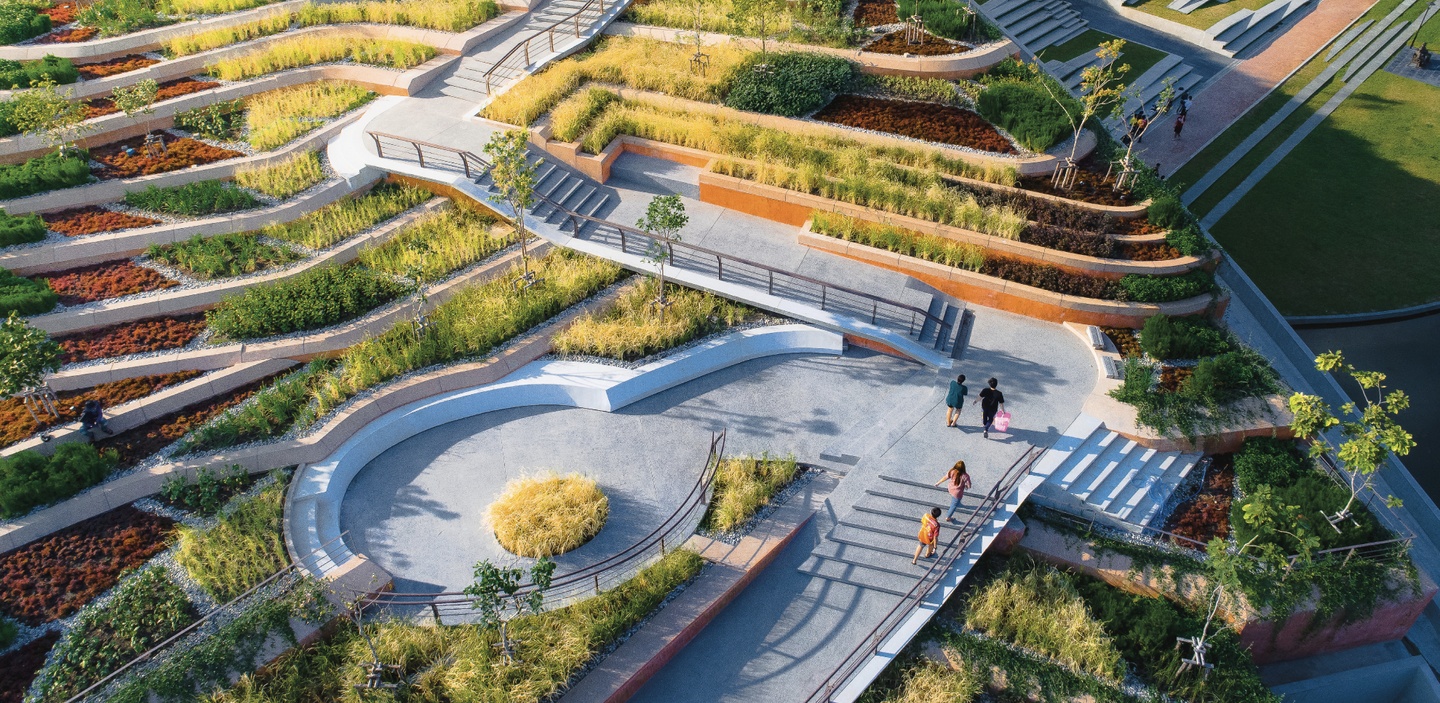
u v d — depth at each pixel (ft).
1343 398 78.33
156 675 49.06
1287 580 57.72
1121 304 72.74
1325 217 100.58
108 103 87.61
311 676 50.96
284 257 73.61
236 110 89.15
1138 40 130.93
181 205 75.66
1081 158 84.99
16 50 91.35
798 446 65.77
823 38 97.04
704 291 75.36
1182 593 58.44
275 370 67.15
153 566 54.80
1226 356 67.36
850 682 52.37
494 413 68.90
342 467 62.49
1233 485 64.90
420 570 57.52
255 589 53.62
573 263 76.54
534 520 59.00
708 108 90.27
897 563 58.18
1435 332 87.56
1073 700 53.67
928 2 99.81
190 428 62.59
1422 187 104.99
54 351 60.03
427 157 82.33
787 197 80.43
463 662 51.03
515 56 96.63
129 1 99.19
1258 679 54.60
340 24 101.19
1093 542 60.64
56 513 56.44
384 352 67.77
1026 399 68.13
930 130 87.04
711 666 53.62
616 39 100.73
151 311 69.05
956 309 75.77
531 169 71.20
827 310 73.36
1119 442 65.98
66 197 75.82
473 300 72.49
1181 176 106.63
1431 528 68.13
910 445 64.90
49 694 48.65
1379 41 133.39
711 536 59.36
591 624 53.16
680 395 70.23
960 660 54.95
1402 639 63.41
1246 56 130.00
